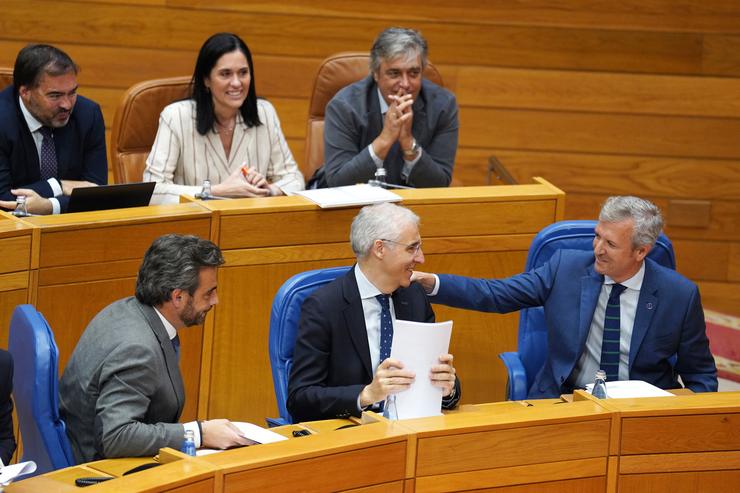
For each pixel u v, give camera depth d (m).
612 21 23.25
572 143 23.66
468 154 23.61
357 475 9.63
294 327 12.20
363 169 16.56
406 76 16.75
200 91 16.97
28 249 12.82
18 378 10.59
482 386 15.64
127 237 13.50
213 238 14.02
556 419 10.40
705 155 23.72
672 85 23.48
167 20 22.50
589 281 13.09
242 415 14.72
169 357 10.87
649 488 10.86
